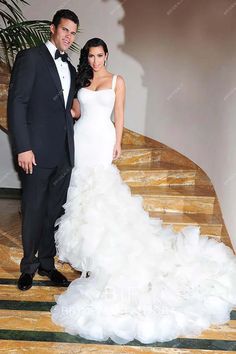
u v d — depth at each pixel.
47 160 2.95
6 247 3.53
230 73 4.26
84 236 2.98
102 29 5.08
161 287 2.93
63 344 2.56
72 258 3.08
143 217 3.23
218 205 4.14
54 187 3.12
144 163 4.84
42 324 2.75
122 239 3.00
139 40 5.00
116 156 3.34
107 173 3.18
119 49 5.09
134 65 5.07
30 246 3.12
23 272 3.19
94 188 3.10
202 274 3.13
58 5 5.10
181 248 3.23
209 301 3.03
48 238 3.24
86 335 2.65
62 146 3.02
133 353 2.52
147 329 2.70
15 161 4.41
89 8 5.05
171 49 4.85
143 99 5.11
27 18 5.17
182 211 4.13
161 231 3.37
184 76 4.81
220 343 2.65
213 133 4.54
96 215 3.03
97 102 3.24
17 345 2.53
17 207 4.86
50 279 3.30
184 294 3.04
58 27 2.85
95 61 3.19
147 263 2.98
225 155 4.35
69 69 3.05
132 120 5.20
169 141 5.02
